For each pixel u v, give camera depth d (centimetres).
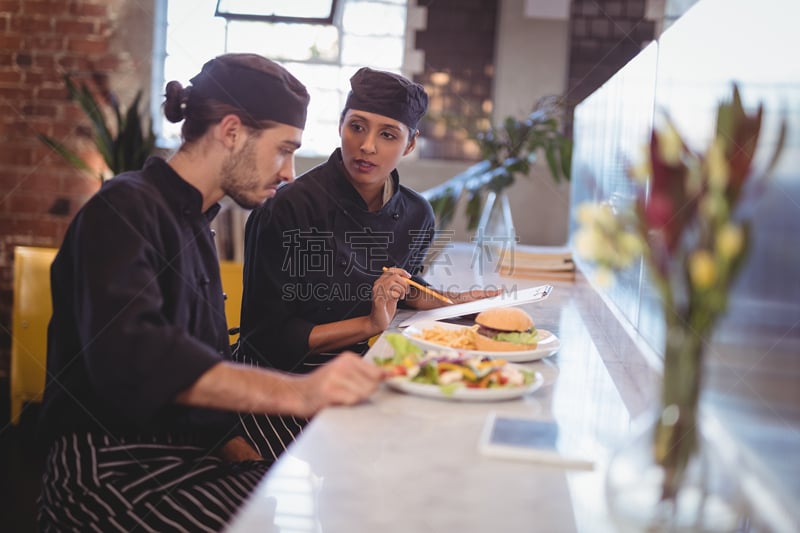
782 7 101
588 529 88
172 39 472
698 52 137
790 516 88
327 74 507
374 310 207
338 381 133
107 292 133
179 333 132
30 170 455
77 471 143
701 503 88
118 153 412
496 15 501
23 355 378
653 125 170
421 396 141
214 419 158
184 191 151
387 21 504
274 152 153
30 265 377
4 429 367
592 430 125
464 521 89
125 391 130
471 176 442
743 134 82
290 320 215
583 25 497
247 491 151
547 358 180
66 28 455
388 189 232
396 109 212
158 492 144
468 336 182
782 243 99
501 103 502
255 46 496
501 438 115
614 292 219
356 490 97
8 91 454
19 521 267
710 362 118
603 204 244
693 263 86
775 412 99
